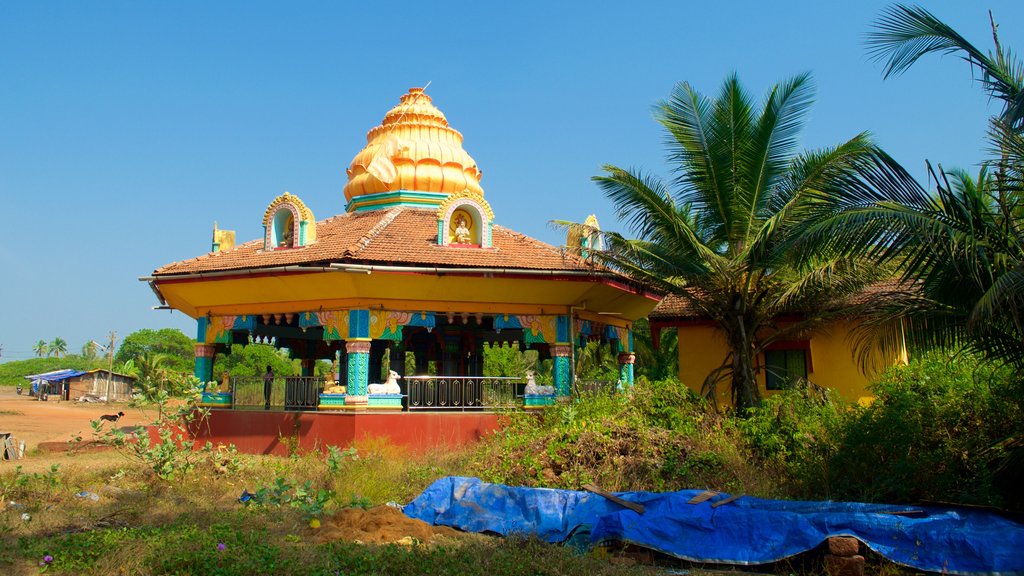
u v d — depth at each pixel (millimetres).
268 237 21375
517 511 11391
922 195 10984
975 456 11891
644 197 18391
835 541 9023
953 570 8836
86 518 11516
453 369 25469
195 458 15695
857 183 11516
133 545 9062
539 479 13703
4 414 48969
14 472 15648
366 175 24688
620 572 8828
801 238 11250
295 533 10609
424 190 24234
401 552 9117
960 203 10664
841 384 23234
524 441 15555
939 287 11117
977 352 11695
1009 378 12219
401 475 14930
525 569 8664
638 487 13367
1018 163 10914
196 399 15711
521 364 39219
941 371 14117
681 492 10984
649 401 17453
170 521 11289
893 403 13086
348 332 19672
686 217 20812
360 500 12562
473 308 20484
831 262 16844
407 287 19594
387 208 23953
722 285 18891
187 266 21328
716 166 18531
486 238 20812
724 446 14641
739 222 18844
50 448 22156
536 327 21016
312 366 27156
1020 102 9961
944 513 9734
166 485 14031
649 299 23688
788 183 17453
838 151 15930
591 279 20172
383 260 18859
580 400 18578
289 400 20594
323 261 18734
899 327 13953
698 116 18672
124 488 14086
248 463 16844
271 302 21031
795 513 9867
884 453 12148
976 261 9992
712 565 9625
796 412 15594
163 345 95000
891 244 10812
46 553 8961
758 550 9547
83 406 64062
